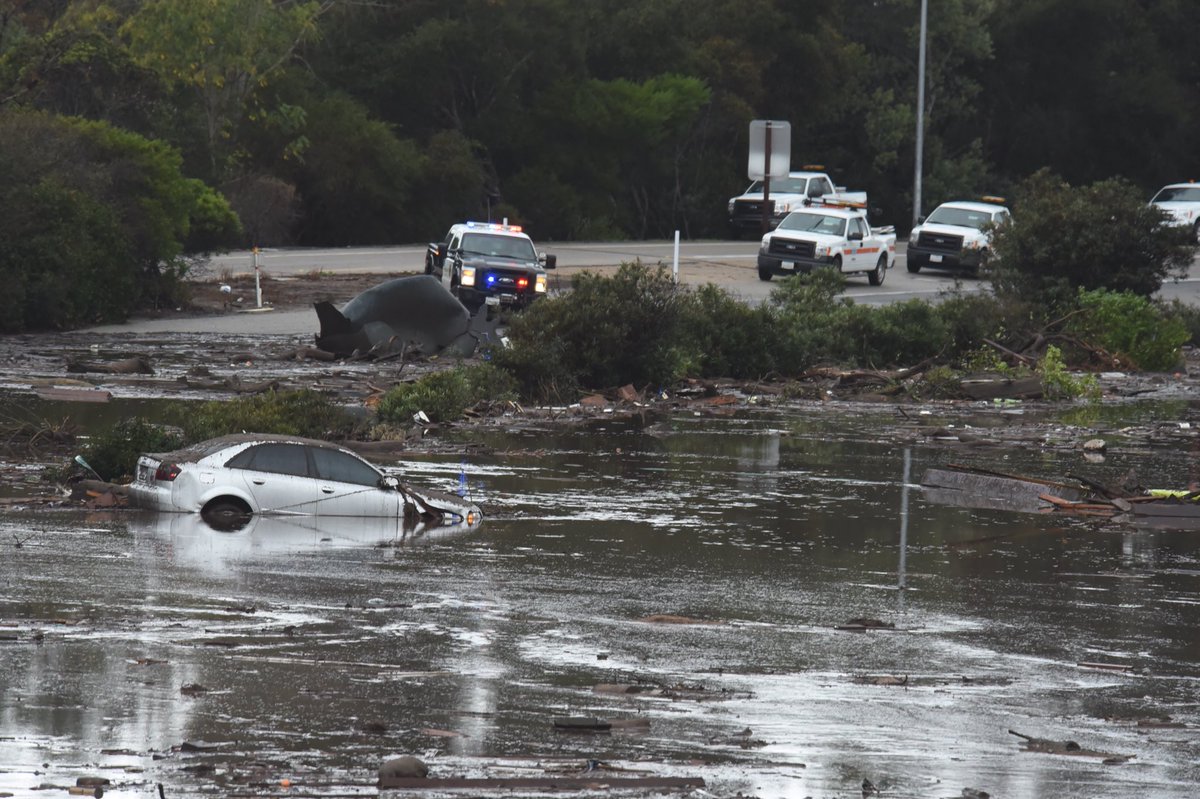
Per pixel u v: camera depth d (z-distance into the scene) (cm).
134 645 4459
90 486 7219
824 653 4688
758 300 17638
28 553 5794
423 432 9944
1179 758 3706
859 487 8375
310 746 3556
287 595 5234
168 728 3659
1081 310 15725
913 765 3562
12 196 14925
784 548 6575
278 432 8875
